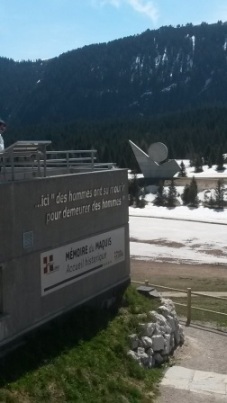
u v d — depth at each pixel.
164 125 147.38
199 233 45.28
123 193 16.36
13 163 12.91
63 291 13.68
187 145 106.94
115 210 15.95
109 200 15.62
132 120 178.88
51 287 13.23
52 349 12.47
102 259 15.33
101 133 132.75
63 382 11.44
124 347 13.48
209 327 17.91
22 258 12.30
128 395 11.86
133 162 85.12
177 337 15.76
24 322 12.33
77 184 14.16
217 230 46.59
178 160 100.06
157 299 16.58
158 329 14.72
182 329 16.44
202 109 171.88
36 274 12.73
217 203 60.84
